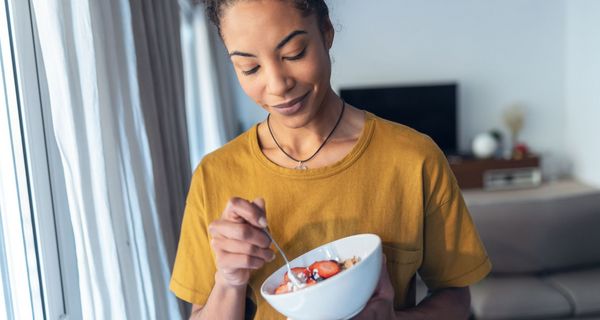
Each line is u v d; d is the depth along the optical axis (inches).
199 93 155.3
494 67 213.3
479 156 210.1
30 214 49.0
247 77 29.8
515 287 109.3
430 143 35.1
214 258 36.3
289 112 30.4
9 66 47.4
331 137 35.1
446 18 210.5
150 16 70.8
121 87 60.3
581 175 209.5
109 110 52.7
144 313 57.4
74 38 48.1
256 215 28.5
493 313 104.3
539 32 211.2
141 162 61.9
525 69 213.2
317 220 34.2
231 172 35.6
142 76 63.7
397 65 212.4
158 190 64.0
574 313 105.5
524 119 215.5
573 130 211.5
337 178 34.0
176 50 89.4
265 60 28.6
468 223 36.3
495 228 114.5
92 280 48.8
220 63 171.8
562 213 115.1
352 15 209.5
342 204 34.1
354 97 207.5
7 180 47.9
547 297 105.7
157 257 63.0
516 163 207.5
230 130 177.5
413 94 207.5
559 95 215.0
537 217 114.7
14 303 48.9
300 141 35.0
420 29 210.8
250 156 35.5
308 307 27.4
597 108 193.8
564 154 218.1
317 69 29.6
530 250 114.0
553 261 114.4
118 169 53.4
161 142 70.9
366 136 34.5
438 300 36.4
